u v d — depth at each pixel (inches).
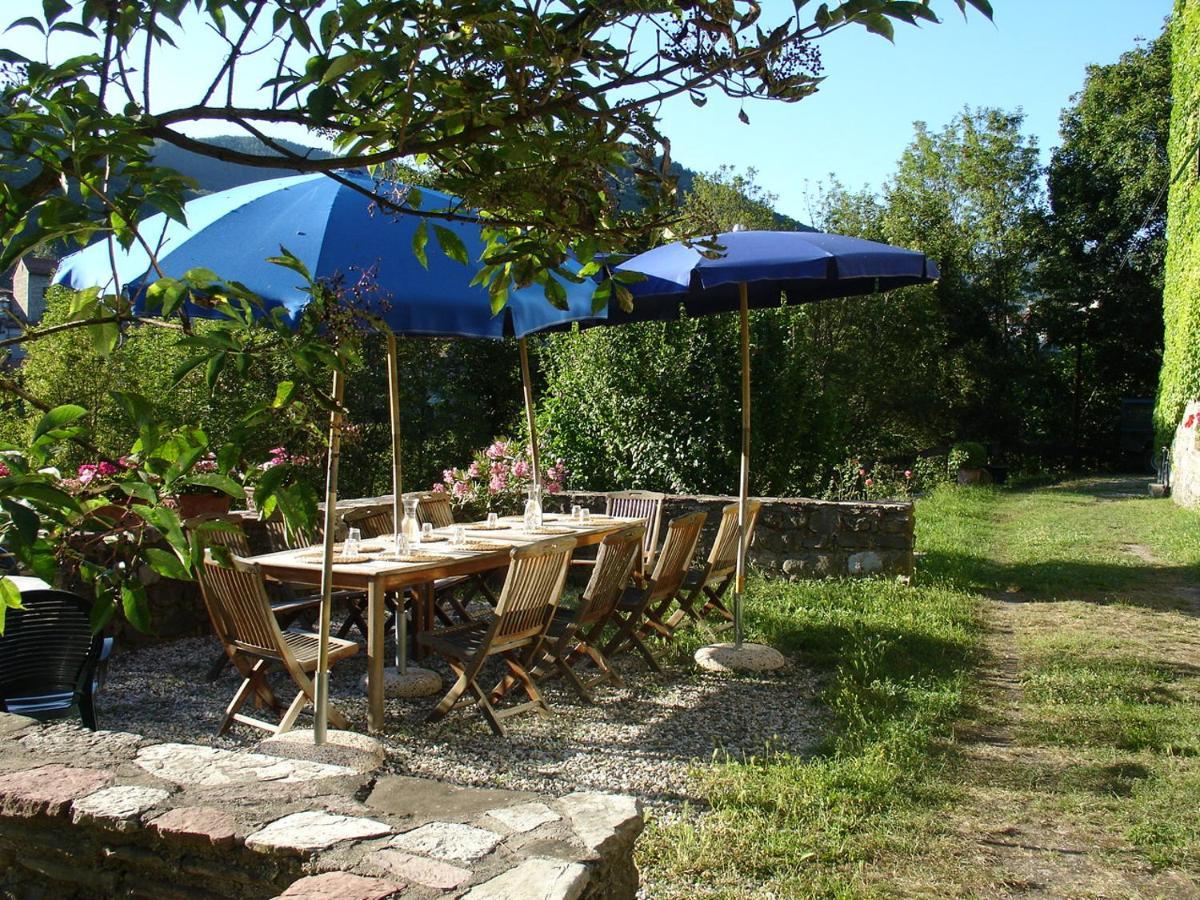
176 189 60.2
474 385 870.4
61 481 58.1
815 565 346.0
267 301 134.8
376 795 88.8
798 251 213.0
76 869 85.8
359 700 215.9
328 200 157.6
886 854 135.7
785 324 453.7
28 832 88.0
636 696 219.8
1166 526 531.2
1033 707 206.5
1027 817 149.9
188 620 270.1
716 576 274.2
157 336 486.6
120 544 55.5
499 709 207.9
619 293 80.4
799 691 221.6
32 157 56.8
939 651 251.0
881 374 934.4
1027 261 1187.3
